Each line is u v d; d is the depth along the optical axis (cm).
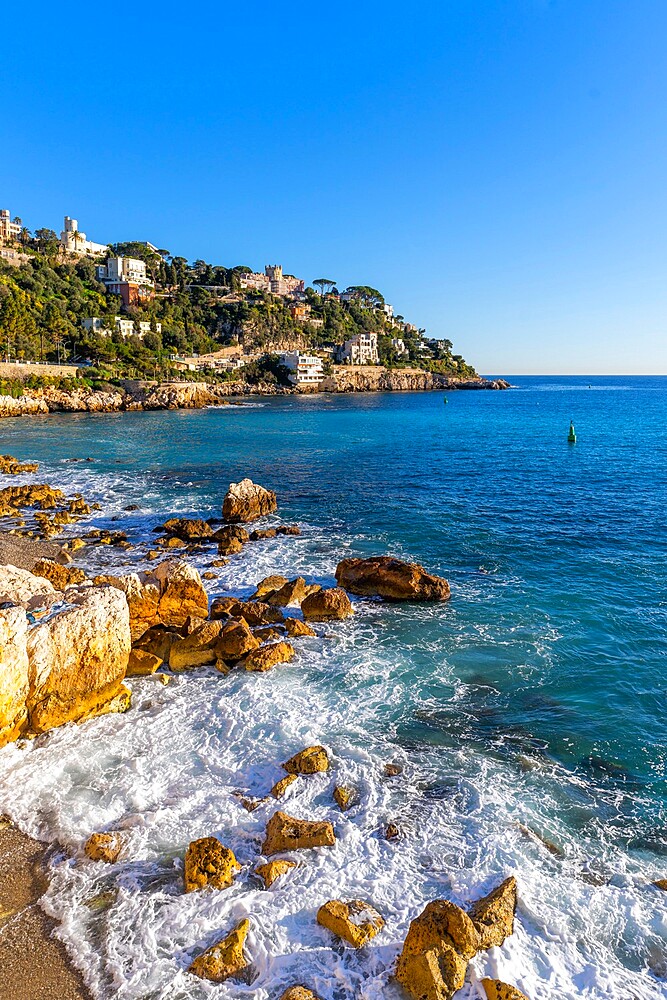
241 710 1482
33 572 2312
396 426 9312
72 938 887
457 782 1227
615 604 2173
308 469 5216
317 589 2236
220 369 17212
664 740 1388
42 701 1380
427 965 788
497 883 970
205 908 928
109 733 1393
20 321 12075
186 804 1159
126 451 6309
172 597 1972
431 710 1498
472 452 6294
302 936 878
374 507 3762
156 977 827
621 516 3488
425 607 2147
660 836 1091
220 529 3112
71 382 11819
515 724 1445
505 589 2333
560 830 1099
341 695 1560
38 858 1040
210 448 6606
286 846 1035
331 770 1254
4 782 1215
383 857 1026
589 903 938
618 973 830
